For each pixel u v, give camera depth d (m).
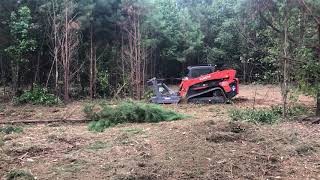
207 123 9.55
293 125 10.18
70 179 6.05
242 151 7.45
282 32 11.64
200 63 32.81
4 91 18.84
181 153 7.32
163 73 31.34
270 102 16.83
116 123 11.02
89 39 20.31
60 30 17.97
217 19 34.31
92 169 6.52
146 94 18.17
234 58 32.03
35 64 19.12
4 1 17.45
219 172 6.29
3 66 18.70
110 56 21.00
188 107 14.95
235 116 11.16
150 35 25.30
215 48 32.56
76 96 19.77
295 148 7.69
